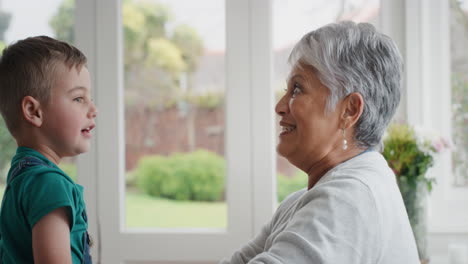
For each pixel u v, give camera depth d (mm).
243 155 2008
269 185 1998
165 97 3613
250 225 2008
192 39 3133
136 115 3873
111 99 2045
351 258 869
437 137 1679
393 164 1660
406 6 1977
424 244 1682
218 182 4719
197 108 3803
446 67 2012
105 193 2047
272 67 1998
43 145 1113
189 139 3924
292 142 1057
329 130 1032
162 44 3078
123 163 2070
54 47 1127
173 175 4750
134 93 3234
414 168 1654
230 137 2012
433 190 2020
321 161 1061
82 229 1107
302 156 1067
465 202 2006
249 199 2010
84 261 1104
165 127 3900
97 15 2037
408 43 1979
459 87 2033
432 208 2021
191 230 2039
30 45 1119
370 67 1013
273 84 2008
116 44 2037
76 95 1121
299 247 872
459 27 2023
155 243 2035
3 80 1111
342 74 1000
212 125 3879
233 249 2012
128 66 3127
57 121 1099
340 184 927
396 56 1039
